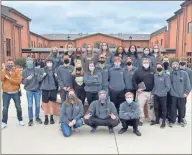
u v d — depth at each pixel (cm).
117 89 707
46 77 714
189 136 618
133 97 702
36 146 546
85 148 536
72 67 734
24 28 3856
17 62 2519
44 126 698
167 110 730
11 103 1002
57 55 814
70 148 535
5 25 2780
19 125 706
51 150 524
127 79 724
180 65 727
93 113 643
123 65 764
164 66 735
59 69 722
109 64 767
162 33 4012
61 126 625
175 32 3350
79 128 689
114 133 642
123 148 536
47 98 718
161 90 696
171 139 595
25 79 702
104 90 657
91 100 706
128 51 804
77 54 790
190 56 2673
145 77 713
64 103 627
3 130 660
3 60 2652
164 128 684
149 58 779
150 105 738
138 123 674
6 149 529
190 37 2695
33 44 4459
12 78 680
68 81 721
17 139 591
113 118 629
